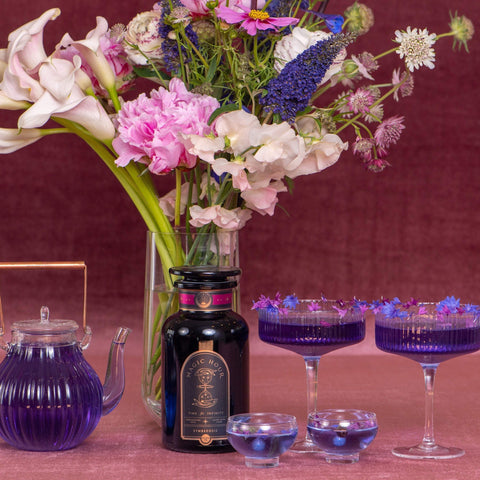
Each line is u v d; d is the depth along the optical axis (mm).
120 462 1313
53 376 1349
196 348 1343
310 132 1427
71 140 2383
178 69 1433
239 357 1362
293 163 1357
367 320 2398
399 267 2410
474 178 2406
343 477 1237
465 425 1549
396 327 1308
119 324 2381
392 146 2393
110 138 1415
